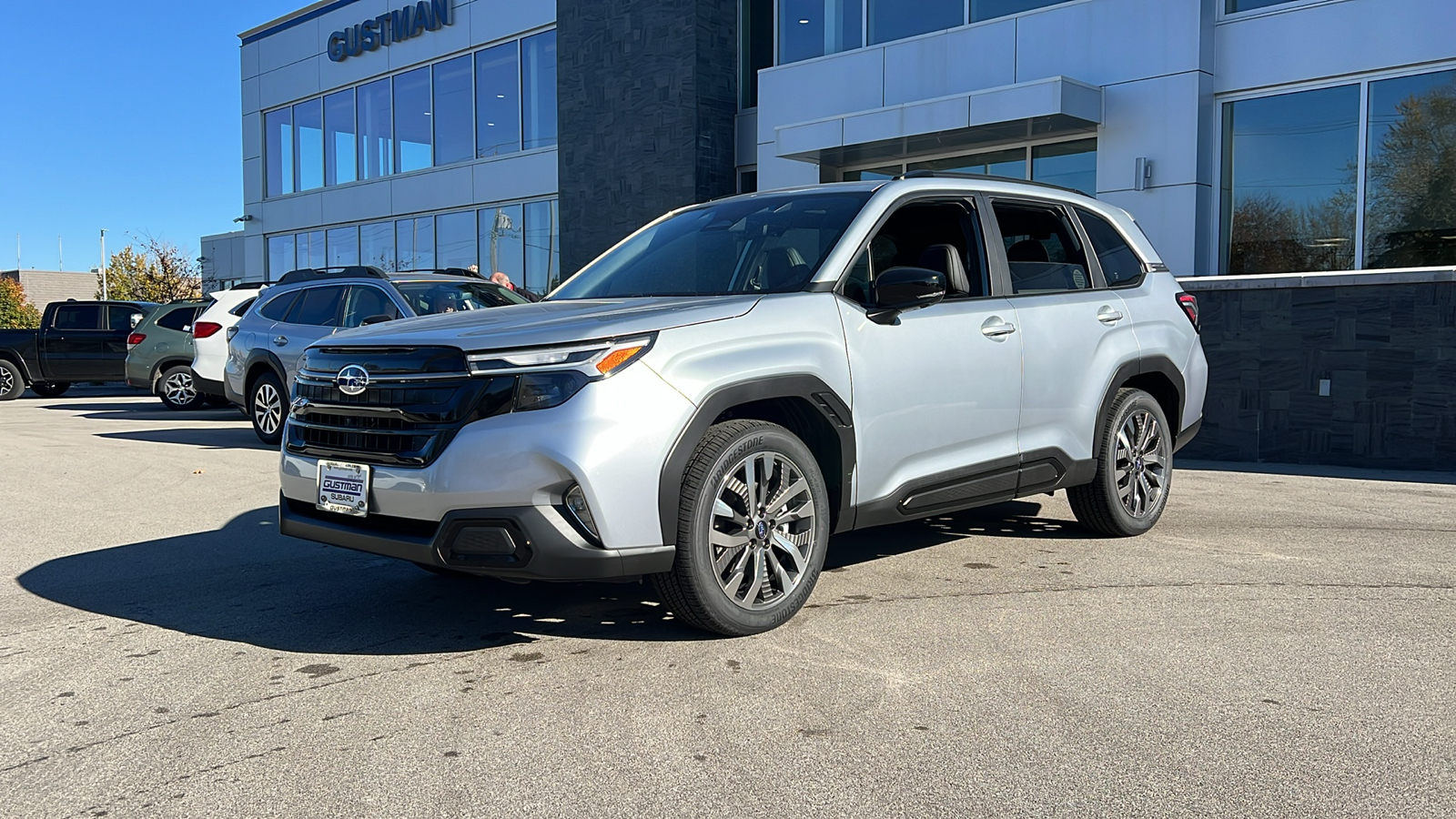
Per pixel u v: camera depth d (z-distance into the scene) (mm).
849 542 5742
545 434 3645
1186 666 3693
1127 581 4879
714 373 3924
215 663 3889
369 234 23453
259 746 3119
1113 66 11742
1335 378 8938
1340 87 10734
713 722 3246
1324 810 2637
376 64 22609
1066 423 5316
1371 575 4961
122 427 13492
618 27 16688
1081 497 5660
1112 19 11719
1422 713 3254
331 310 10742
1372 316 8727
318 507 4156
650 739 3123
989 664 3729
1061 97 11258
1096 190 12000
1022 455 5082
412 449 3852
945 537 5867
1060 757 2957
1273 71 11023
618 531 3688
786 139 13648
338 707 3426
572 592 4805
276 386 10961
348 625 4348
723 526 4020
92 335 19344
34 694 3590
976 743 3057
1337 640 3980
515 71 19750
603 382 3701
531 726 3234
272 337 10953
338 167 24125
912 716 3266
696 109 15742
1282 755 2955
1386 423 8727
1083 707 3322
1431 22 10062
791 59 15227
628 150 16656
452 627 4301
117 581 5156
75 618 4520
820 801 2717
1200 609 4402
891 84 13633
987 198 5230
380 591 4902
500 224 20172
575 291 5105
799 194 5148
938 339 4691
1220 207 11461
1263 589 4719
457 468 3717
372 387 3986
